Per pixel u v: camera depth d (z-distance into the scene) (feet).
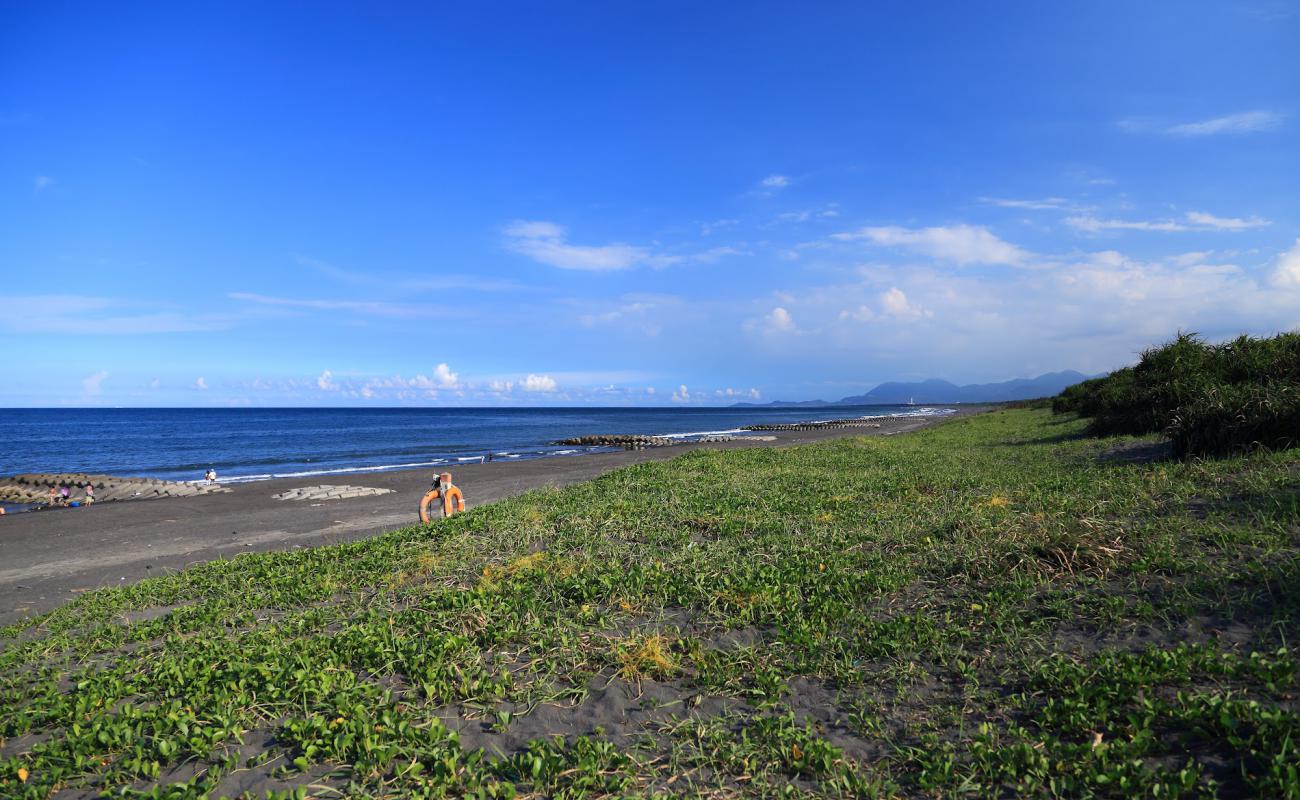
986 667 18.43
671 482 55.31
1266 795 12.17
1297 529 22.94
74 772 16.46
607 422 405.18
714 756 15.71
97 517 66.64
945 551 27.17
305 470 121.80
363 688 19.70
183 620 29.48
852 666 19.19
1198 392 54.49
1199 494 30.17
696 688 19.22
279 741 17.60
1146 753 13.92
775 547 30.99
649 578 27.81
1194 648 16.87
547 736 17.28
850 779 14.25
